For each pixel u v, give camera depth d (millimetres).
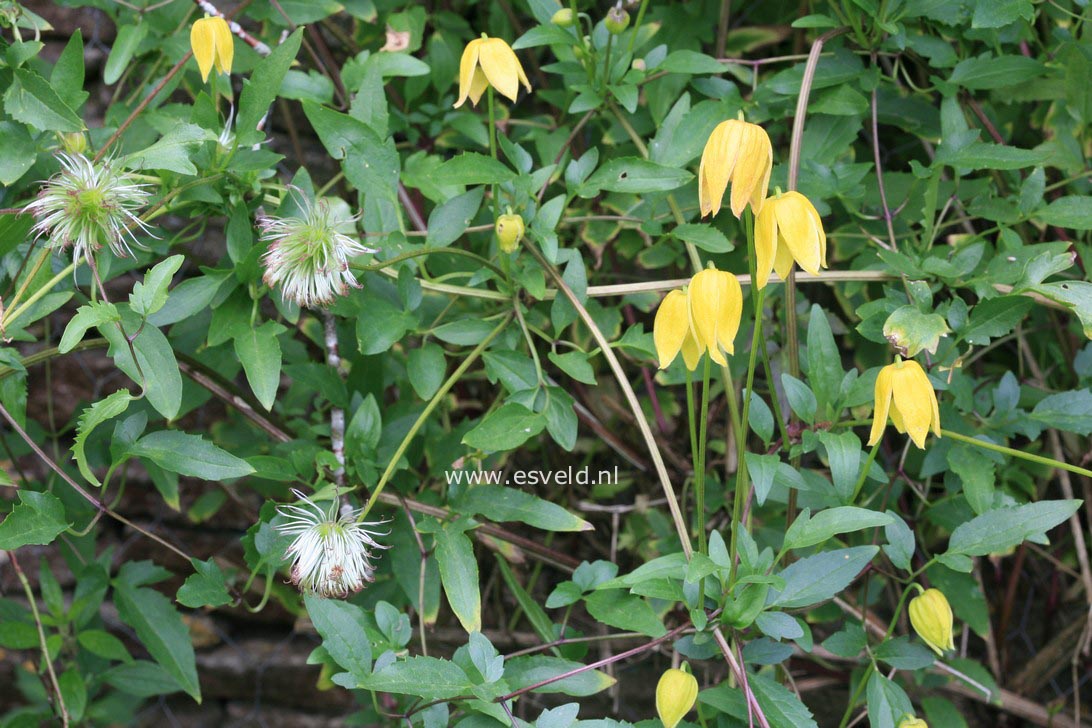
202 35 1168
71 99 1203
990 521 1174
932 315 1207
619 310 1382
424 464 1397
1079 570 1452
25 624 1392
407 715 1187
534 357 1230
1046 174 1379
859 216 1343
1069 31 1342
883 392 1108
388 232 1275
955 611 1360
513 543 1316
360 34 1425
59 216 1154
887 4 1273
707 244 1254
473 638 1158
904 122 1353
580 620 1489
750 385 1130
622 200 1372
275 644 1625
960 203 1311
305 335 1466
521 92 1454
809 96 1312
